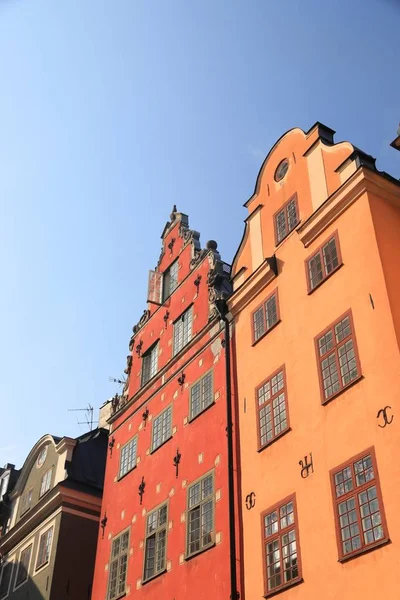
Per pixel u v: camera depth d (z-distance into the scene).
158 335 25.88
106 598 21.81
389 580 12.08
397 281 15.23
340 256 16.67
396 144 17.52
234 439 18.50
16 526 31.14
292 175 20.16
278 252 19.48
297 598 14.02
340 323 15.86
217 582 16.78
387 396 13.74
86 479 29.08
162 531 20.27
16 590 28.72
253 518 16.47
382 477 13.09
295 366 16.95
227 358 20.20
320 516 14.29
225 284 23.09
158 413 23.45
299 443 15.78
